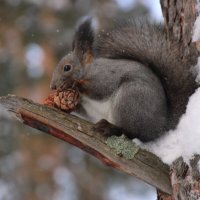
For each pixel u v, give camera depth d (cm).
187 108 785
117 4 1583
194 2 830
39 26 1563
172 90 862
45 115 775
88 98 935
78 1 1580
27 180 1512
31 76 1529
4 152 1519
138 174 769
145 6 1586
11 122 1526
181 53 862
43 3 1573
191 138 751
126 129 862
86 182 1561
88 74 934
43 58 1530
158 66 886
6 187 1511
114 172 1577
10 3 1586
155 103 859
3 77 1526
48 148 1528
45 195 1512
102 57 958
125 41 934
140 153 774
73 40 991
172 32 877
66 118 779
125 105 867
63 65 973
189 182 741
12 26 1566
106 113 926
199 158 740
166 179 767
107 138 779
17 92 1505
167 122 846
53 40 1562
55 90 984
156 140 830
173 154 771
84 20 985
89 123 784
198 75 832
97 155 779
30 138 1526
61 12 1572
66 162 1552
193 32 830
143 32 928
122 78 906
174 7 868
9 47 1548
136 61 920
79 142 778
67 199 1546
